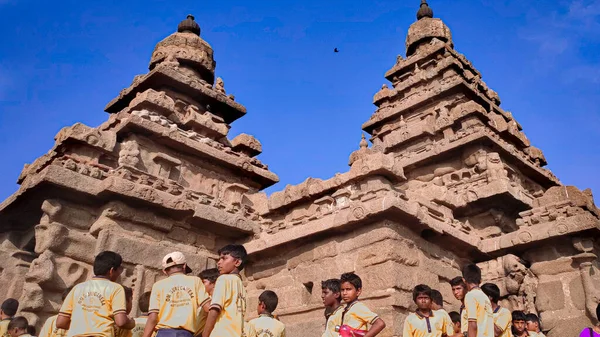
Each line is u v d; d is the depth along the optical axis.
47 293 10.91
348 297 6.68
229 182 15.84
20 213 12.84
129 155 13.09
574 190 12.56
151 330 5.68
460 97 20.19
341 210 12.10
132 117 13.48
